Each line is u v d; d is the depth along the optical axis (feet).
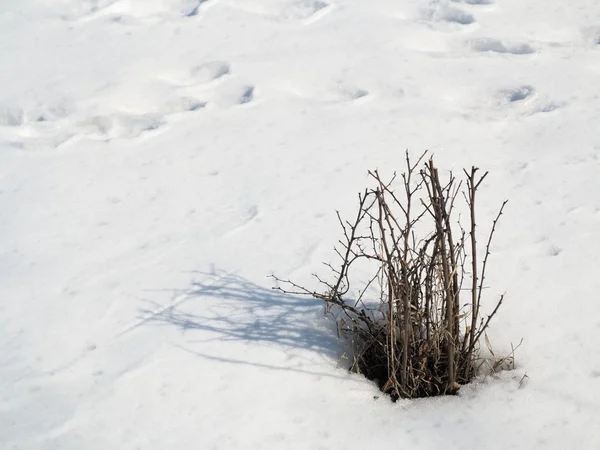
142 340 10.64
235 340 10.57
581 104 16.89
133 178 14.76
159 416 9.40
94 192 14.34
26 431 9.22
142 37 20.24
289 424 9.28
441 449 8.94
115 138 16.14
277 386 9.82
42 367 10.21
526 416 9.36
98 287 11.76
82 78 18.21
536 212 13.32
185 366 10.14
